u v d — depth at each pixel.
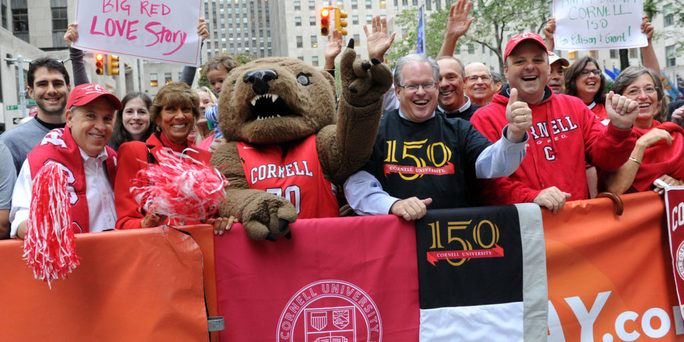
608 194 3.08
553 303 2.94
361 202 3.00
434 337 2.83
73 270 2.54
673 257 3.09
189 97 3.74
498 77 6.27
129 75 43.50
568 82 5.15
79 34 4.04
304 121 3.21
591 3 5.17
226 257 2.70
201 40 4.32
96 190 3.16
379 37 4.16
